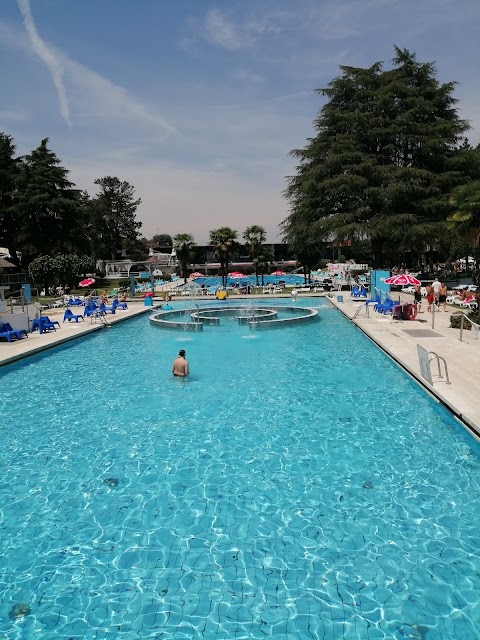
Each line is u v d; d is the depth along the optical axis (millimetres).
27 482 6711
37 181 54125
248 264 75562
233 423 8891
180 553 4984
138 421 9164
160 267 80875
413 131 39312
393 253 46094
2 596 4410
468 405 8320
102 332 21000
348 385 11117
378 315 22094
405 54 41906
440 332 16375
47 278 40938
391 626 3912
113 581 4574
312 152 42750
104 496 6262
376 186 39719
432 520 5434
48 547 5156
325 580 4496
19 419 9453
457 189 16000
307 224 42375
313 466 6949
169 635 3902
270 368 13195
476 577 4461
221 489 6359
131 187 85438
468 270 43188
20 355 14844
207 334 19797
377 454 7270
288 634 3869
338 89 41844
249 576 4586
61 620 4094
